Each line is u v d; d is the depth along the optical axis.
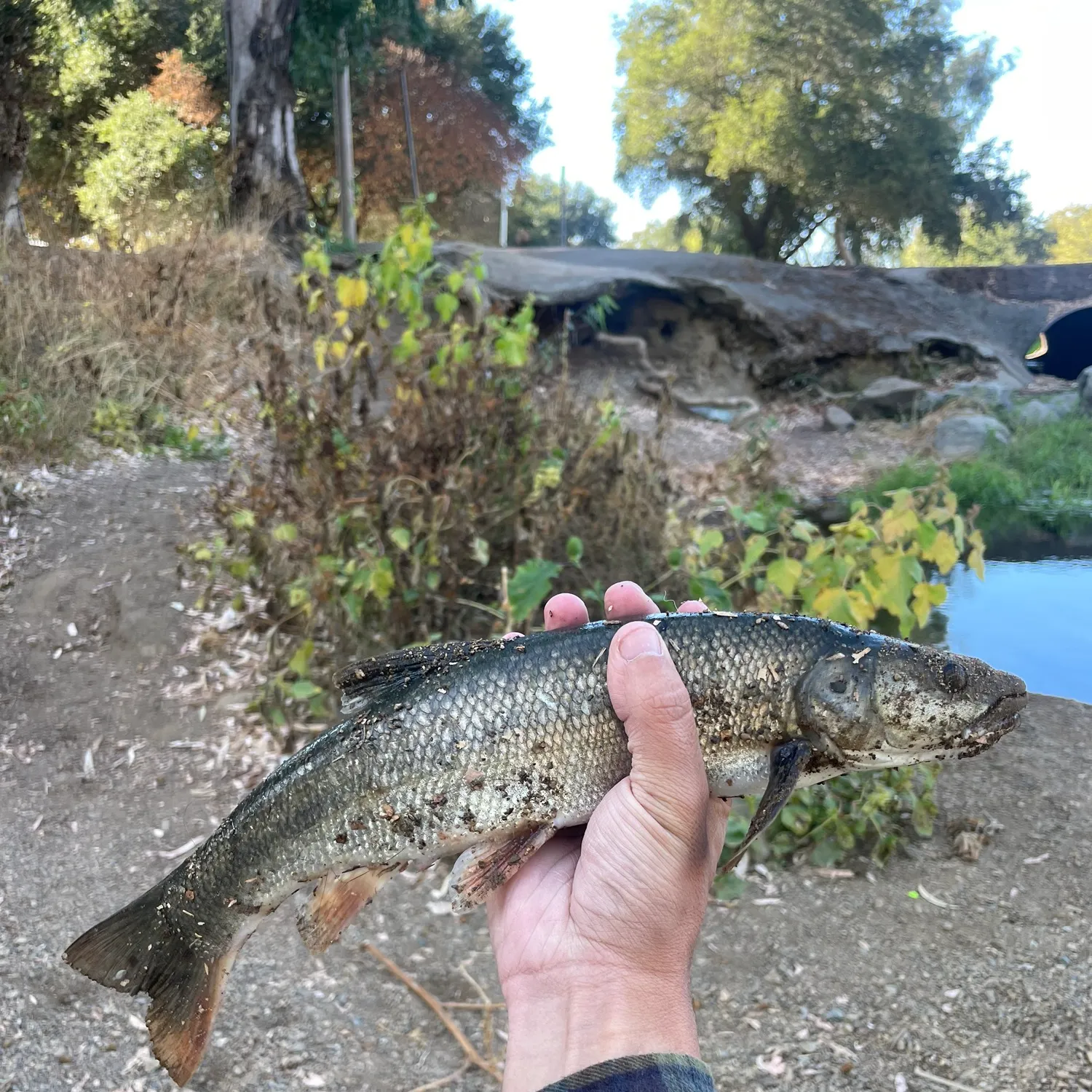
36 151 4.00
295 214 3.00
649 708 0.32
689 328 3.29
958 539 0.84
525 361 0.99
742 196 6.02
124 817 0.78
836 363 3.30
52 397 1.55
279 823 0.37
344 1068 0.56
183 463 1.52
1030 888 0.73
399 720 0.36
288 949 0.65
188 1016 0.38
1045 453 2.36
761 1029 0.59
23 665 0.97
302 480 1.01
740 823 0.76
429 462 0.92
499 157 5.88
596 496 1.01
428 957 0.65
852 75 5.15
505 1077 0.32
